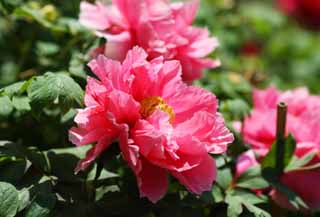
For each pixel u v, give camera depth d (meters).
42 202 0.91
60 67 1.15
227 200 1.01
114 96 0.89
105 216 0.96
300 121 1.12
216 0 1.77
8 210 0.88
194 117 0.93
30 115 1.07
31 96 0.95
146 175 0.92
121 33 1.04
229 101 1.17
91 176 0.97
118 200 0.96
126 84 0.93
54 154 0.99
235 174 1.07
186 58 1.06
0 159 0.96
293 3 2.22
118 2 1.04
